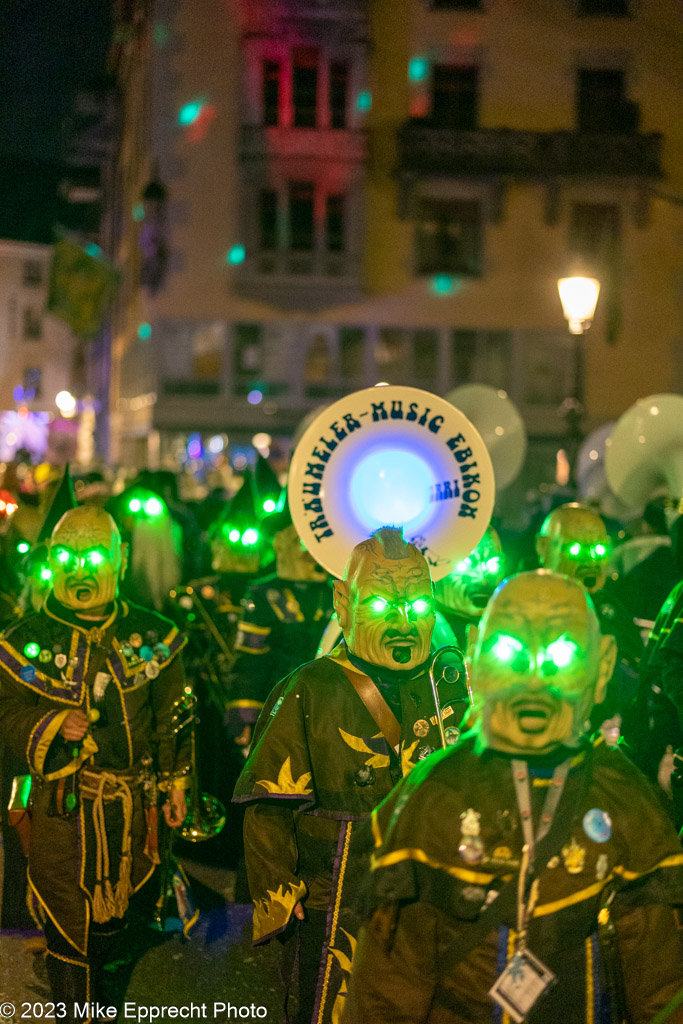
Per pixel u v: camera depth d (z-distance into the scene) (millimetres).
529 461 29172
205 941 5109
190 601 7234
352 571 3330
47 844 3973
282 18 27953
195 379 28609
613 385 29391
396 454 4059
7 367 36531
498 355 29406
